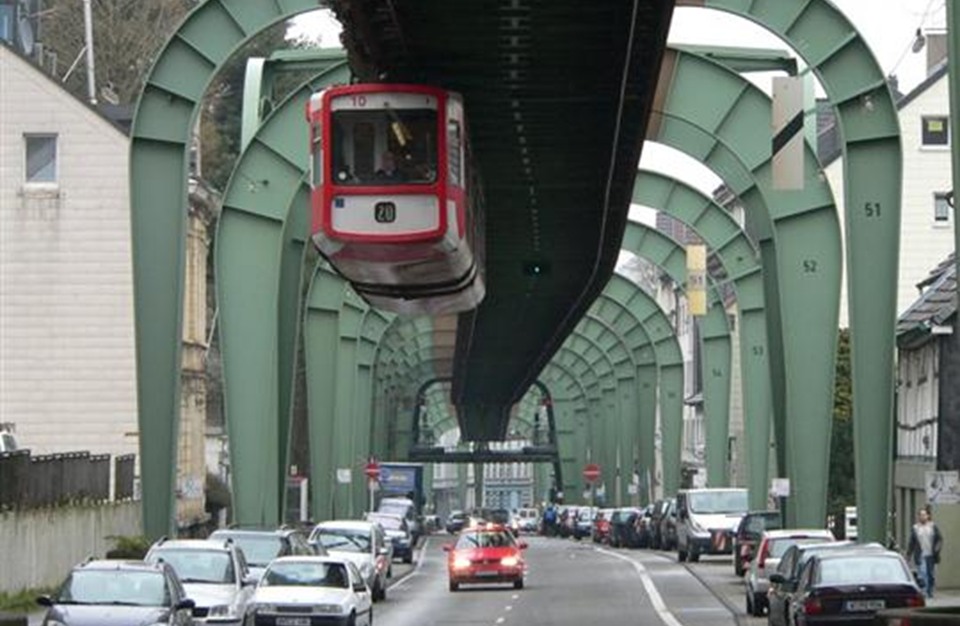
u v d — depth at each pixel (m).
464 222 42.53
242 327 55.00
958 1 23.81
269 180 55.44
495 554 70.75
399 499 126.88
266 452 54.91
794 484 51.47
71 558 59.41
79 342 84.62
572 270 81.25
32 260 84.81
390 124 41.12
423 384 183.25
